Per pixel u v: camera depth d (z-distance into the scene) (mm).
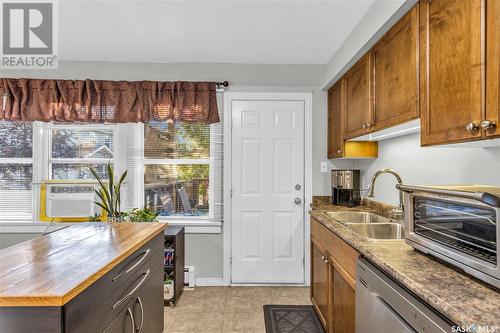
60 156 3305
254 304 2811
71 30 2486
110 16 2260
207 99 3166
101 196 2875
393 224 2105
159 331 1977
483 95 1111
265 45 2771
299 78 3273
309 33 2500
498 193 989
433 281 1016
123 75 3213
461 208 1056
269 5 2102
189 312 2656
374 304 1300
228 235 3271
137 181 3281
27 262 1246
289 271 3293
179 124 3299
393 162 2480
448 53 1312
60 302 948
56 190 3270
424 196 1266
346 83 2715
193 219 3338
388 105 1880
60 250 1418
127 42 2725
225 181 3270
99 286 1197
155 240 1896
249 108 3281
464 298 884
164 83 3135
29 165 3289
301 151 3295
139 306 1615
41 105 3068
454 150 1774
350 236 1679
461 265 1044
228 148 3271
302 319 2533
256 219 3295
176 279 2803
